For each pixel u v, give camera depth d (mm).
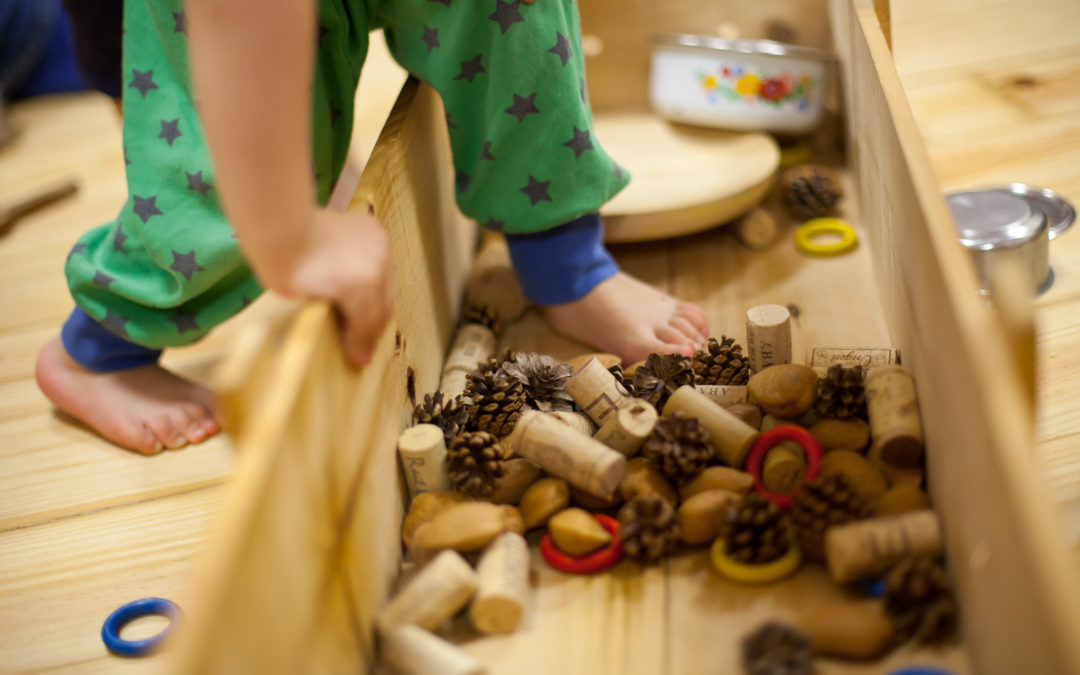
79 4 1218
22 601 864
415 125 999
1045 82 1403
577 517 737
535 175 1005
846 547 646
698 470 775
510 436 835
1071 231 1091
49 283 1410
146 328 997
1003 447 464
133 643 783
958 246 617
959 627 608
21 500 999
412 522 779
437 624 676
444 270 1106
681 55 1331
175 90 907
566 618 685
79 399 1074
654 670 629
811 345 1013
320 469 607
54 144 1890
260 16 571
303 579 567
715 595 684
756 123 1320
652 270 1224
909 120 792
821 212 1240
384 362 793
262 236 619
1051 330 955
